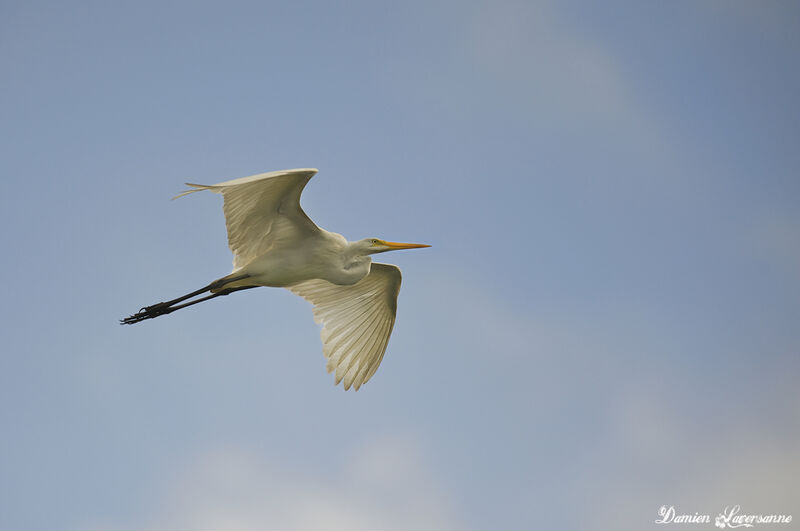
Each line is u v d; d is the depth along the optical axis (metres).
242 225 15.33
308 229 15.79
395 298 17.91
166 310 16.72
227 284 16.02
